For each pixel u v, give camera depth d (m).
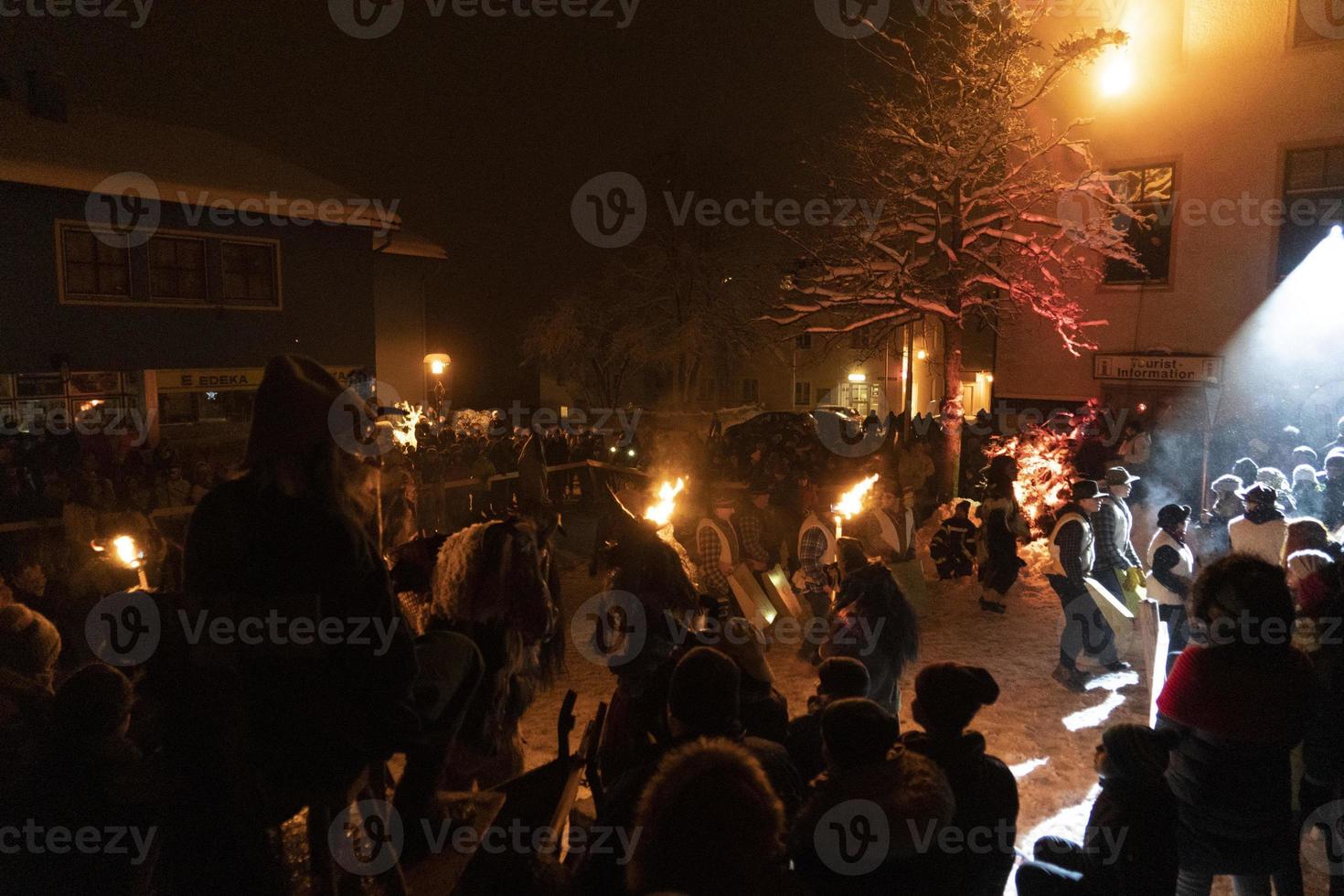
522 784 3.38
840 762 3.17
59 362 21.91
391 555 5.48
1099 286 20.84
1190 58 19.58
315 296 26.95
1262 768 4.04
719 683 3.56
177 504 16.11
